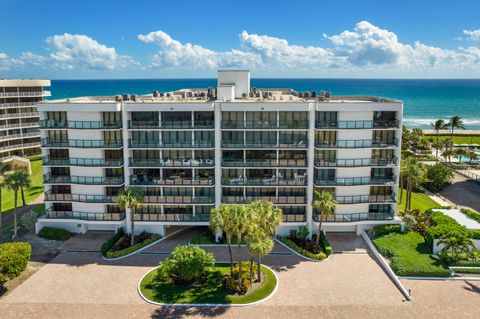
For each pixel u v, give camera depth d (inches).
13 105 4077.3
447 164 3897.6
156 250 2225.6
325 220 2297.0
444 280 1884.8
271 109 2171.5
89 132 2241.6
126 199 2071.9
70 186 2381.9
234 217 1678.2
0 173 2568.9
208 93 2950.3
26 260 1873.8
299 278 1929.1
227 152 2285.9
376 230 2301.9
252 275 1877.5
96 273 1982.0
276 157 2279.8
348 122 2202.3
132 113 2258.9
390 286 1854.1
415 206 2743.6
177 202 2315.5
